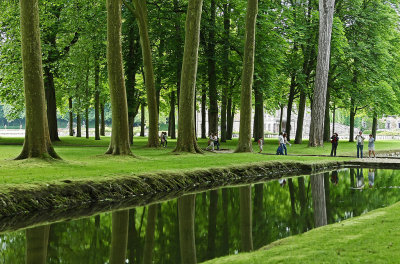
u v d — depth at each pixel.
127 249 9.08
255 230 10.75
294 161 24.70
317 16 41.66
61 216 12.11
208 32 38.75
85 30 33.62
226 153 27.64
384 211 10.71
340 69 45.12
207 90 43.09
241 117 29.20
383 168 26.09
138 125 127.88
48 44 34.84
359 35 45.25
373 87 44.28
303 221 11.77
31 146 17.67
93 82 44.47
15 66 32.91
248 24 28.62
